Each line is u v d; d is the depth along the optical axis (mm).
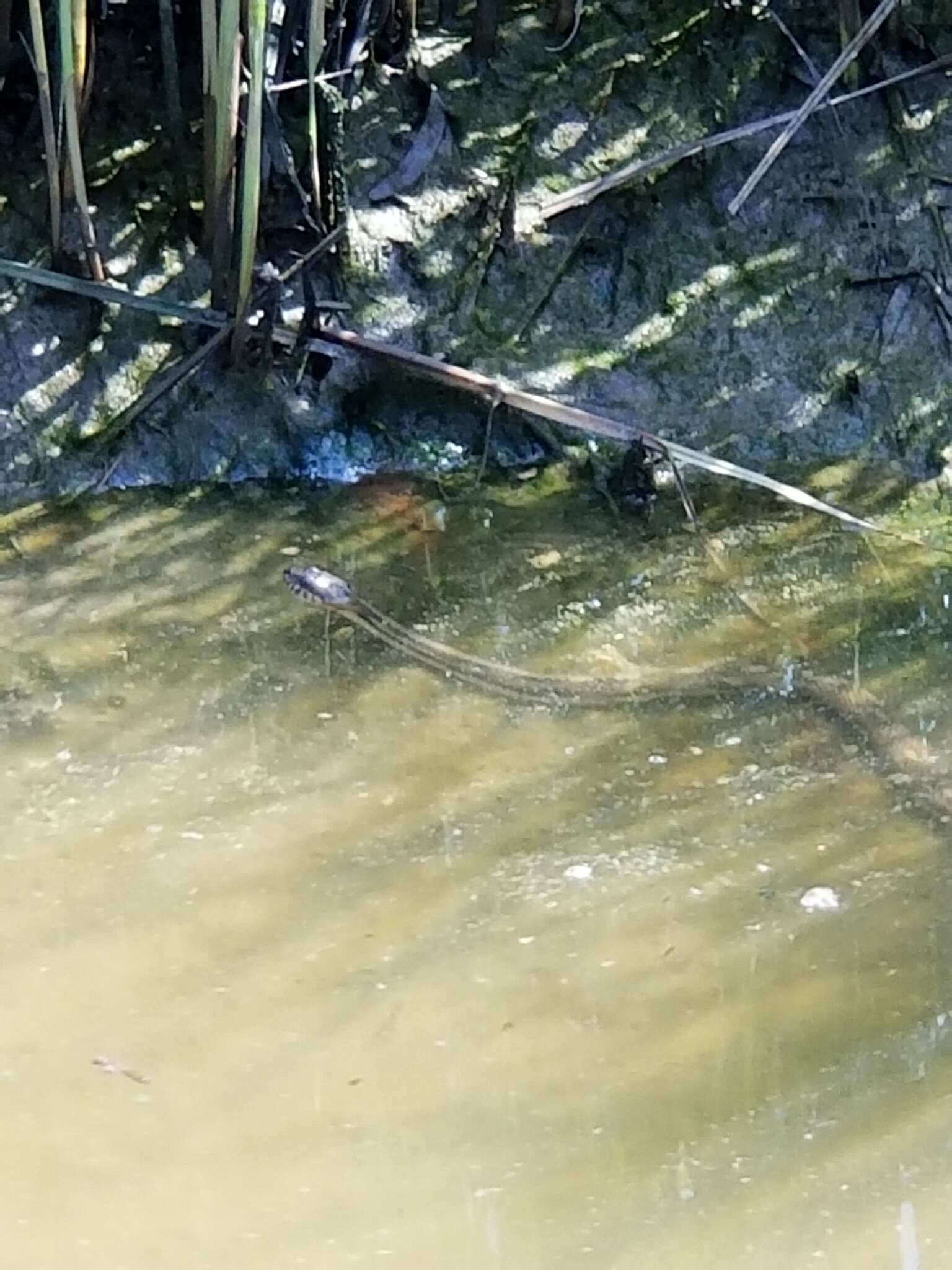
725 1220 1704
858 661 2004
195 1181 1716
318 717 1960
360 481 2123
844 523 2100
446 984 1808
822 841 1891
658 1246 1693
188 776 1919
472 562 2068
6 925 1828
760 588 2055
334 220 2135
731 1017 1794
